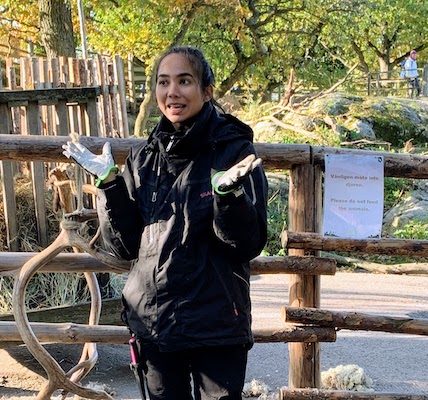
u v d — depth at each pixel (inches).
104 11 661.9
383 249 124.4
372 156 124.3
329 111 599.8
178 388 95.2
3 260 123.9
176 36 673.6
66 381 109.2
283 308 126.8
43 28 529.0
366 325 126.9
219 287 90.5
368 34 1142.3
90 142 122.3
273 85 917.2
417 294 294.5
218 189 83.0
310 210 127.2
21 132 261.0
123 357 189.0
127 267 109.3
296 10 798.5
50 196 184.1
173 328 90.0
